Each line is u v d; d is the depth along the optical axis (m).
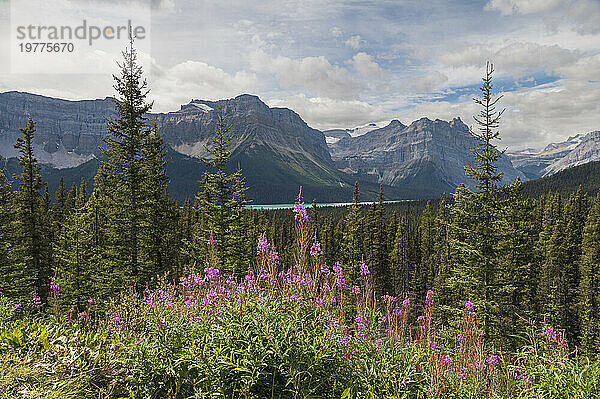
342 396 4.20
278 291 5.51
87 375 4.24
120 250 19.48
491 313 17.47
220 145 23.39
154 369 4.26
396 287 46.34
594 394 4.29
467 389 5.38
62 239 26.58
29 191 25.28
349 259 36.22
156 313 5.39
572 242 41.25
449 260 28.77
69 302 18.48
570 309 32.59
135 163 19.50
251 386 3.99
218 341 4.38
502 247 19.56
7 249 21.44
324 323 5.12
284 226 49.59
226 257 21.16
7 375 3.97
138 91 20.28
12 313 7.15
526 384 5.12
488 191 19.91
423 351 5.59
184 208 40.31
